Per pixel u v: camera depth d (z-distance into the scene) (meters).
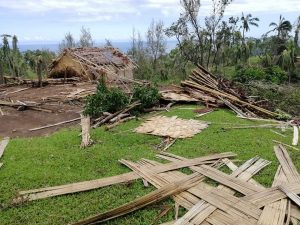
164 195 6.70
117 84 20.03
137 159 8.79
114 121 12.34
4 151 9.45
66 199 6.85
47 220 6.18
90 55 25.14
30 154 9.20
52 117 13.73
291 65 40.44
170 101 15.41
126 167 8.35
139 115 13.55
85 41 52.06
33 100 16.86
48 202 6.76
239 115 13.28
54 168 8.28
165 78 35.25
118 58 26.50
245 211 6.13
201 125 11.80
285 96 19.20
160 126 11.73
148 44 45.75
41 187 7.37
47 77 27.09
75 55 24.39
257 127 11.57
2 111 14.62
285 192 6.69
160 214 6.23
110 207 6.59
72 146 9.87
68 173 8.01
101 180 7.55
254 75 29.73
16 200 6.77
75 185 7.35
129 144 10.12
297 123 12.46
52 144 10.04
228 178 7.43
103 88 13.88
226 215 6.04
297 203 6.30
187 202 6.56
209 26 37.06
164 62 44.19
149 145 10.08
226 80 18.52
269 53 49.69
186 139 10.43
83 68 24.05
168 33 37.31
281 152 9.11
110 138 10.54
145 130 11.29
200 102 15.30
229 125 11.88
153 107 14.62
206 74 18.30
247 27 48.47
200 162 8.37
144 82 20.38
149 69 39.06
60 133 11.26
